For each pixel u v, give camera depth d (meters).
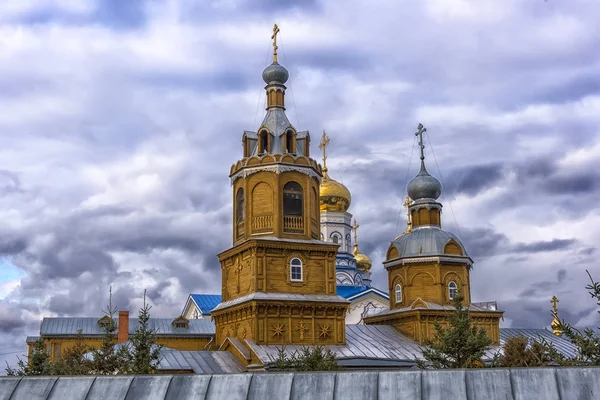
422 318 66.81
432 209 73.31
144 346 46.00
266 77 66.12
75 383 19.20
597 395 16.50
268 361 54.50
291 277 59.94
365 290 88.06
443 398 17.06
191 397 18.27
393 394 17.38
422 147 75.56
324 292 60.78
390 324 70.06
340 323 60.62
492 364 47.59
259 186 61.56
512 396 16.86
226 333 62.22
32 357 48.97
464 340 42.88
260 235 60.53
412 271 70.12
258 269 58.75
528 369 17.23
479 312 69.31
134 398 18.52
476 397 16.98
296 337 58.56
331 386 17.86
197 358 58.06
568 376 16.94
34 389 19.16
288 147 63.53
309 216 61.53
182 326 94.19
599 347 34.50
